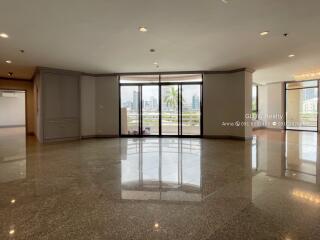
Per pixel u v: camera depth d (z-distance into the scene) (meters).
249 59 6.93
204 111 9.14
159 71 8.95
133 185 3.55
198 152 6.21
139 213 2.59
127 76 9.58
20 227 2.29
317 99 11.27
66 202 2.90
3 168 4.55
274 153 6.04
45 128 8.03
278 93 12.46
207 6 3.46
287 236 2.11
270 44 5.39
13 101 15.46
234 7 3.51
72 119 8.76
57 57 6.54
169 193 3.21
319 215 2.51
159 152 6.23
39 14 3.71
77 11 3.61
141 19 3.93
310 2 3.36
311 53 6.21
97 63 7.40
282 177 3.92
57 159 5.38
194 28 4.36
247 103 8.51
